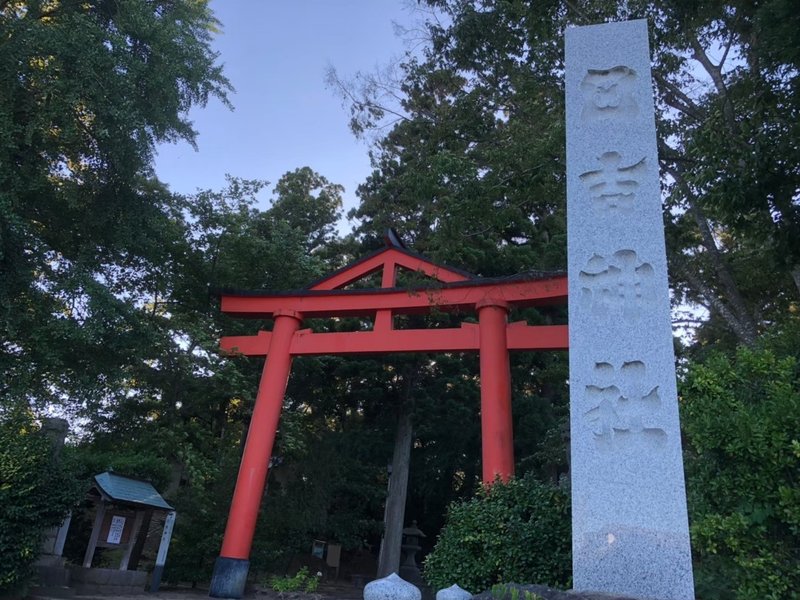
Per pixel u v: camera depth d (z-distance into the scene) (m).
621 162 6.27
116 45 9.56
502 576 6.93
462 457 20.67
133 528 11.29
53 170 10.38
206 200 15.00
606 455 5.22
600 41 6.82
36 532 7.93
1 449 7.95
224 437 16.09
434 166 10.00
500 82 11.09
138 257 11.91
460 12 10.54
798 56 6.95
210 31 13.36
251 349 13.43
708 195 8.02
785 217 7.78
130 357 10.87
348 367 18.34
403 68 12.09
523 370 19.11
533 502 7.50
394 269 13.50
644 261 5.83
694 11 8.53
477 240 17.41
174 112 10.56
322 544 19.39
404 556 20.25
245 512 11.58
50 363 9.10
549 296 11.51
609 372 5.51
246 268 16.08
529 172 9.81
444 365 19.00
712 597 4.95
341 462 18.64
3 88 8.91
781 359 5.80
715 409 5.22
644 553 4.81
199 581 13.84
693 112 10.05
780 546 4.54
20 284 8.91
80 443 13.91
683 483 4.95
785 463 4.58
